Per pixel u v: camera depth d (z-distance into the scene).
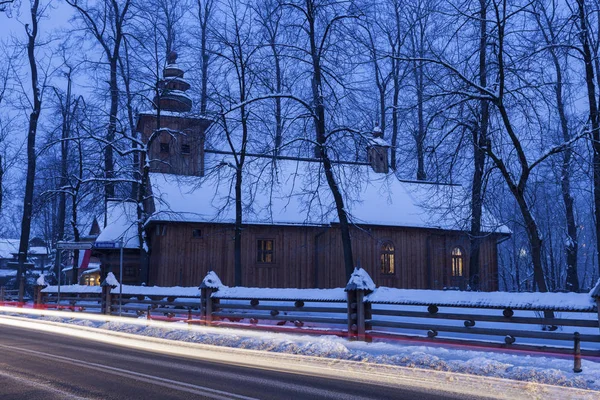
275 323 20.17
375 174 38.75
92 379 9.90
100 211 39.00
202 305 19.75
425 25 21.06
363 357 12.32
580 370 10.52
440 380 9.86
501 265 53.97
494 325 18.39
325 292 16.77
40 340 16.53
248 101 24.66
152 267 33.62
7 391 8.84
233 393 8.68
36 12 38.38
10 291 36.50
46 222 59.56
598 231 20.45
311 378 10.05
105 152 38.22
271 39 26.45
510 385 9.40
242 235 32.81
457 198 22.03
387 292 15.31
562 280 50.91
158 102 33.16
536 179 21.52
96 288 26.12
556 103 19.92
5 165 45.78
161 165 35.34
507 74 18.86
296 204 33.94
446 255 35.50
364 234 34.12
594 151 18.73
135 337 17.36
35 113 38.22
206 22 41.41
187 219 31.50
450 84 19.34
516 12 17.69
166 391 8.83
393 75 29.58
